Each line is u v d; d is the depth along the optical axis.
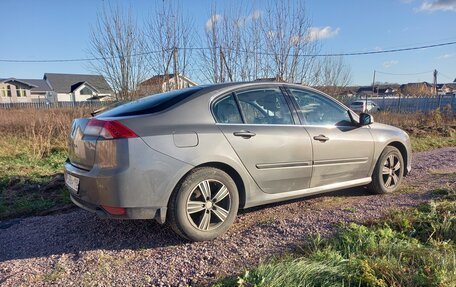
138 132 3.04
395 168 4.95
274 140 3.70
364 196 4.76
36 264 3.01
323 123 4.22
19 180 5.71
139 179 3.00
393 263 2.64
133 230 3.66
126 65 13.23
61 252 3.23
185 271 2.82
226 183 3.42
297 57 12.11
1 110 15.89
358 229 3.29
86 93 57.47
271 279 2.47
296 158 3.86
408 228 3.40
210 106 3.47
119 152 2.98
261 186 3.69
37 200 4.85
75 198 3.44
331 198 4.68
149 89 12.21
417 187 5.14
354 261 2.68
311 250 3.00
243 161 3.51
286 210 4.21
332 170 4.21
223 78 11.62
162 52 11.75
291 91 4.11
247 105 3.71
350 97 18.59
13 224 4.03
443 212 3.69
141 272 2.82
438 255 2.75
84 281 2.70
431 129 13.59
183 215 3.21
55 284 2.67
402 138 5.05
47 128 10.11
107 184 2.99
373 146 4.62
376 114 16.02
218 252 3.13
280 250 3.10
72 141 3.50
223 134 3.40
